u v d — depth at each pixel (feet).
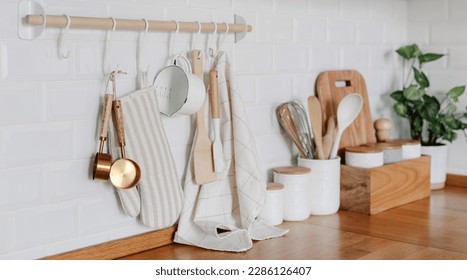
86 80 4.26
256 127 5.50
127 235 4.61
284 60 5.72
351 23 6.44
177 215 4.67
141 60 4.55
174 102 4.66
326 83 6.06
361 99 5.67
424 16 7.02
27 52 3.95
